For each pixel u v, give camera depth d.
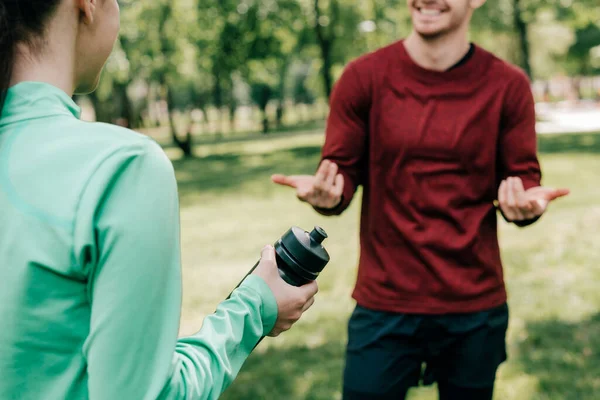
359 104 2.35
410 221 2.31
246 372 4.23
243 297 1.10
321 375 4.12
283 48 27.94
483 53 2.35
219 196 13.68
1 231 0.92
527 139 2.34
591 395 3.70
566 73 60.72
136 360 0.90
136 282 0.90
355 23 27.27
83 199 0.90
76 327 0.92
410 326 2.32
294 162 20.12
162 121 61.28
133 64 25.12
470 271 2.31
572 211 9.09
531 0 25.25
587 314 4.98
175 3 24.89
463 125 2.28
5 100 0.98
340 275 6.43
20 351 0.90
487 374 2.36
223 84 29.95
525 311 5.11
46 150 0.94
